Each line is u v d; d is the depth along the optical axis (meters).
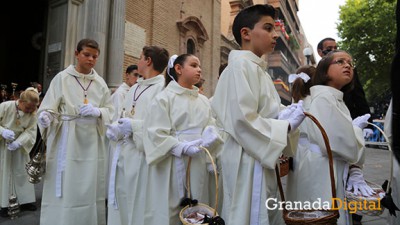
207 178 2.94
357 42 21.88
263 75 2.17
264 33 2.18
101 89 3.91
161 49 3.53
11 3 12.48
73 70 3.77
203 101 3.05
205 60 16.06
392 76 1.68
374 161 10.18
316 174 2.42
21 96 4.66
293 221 1.81
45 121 3.43
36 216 4.36
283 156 2.52
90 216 3.55
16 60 12.58
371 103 30.08
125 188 3.20
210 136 2.54
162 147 2.61
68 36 8.58
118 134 3.23
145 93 3.38
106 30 9.16
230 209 2.04
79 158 3.57
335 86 2.59
